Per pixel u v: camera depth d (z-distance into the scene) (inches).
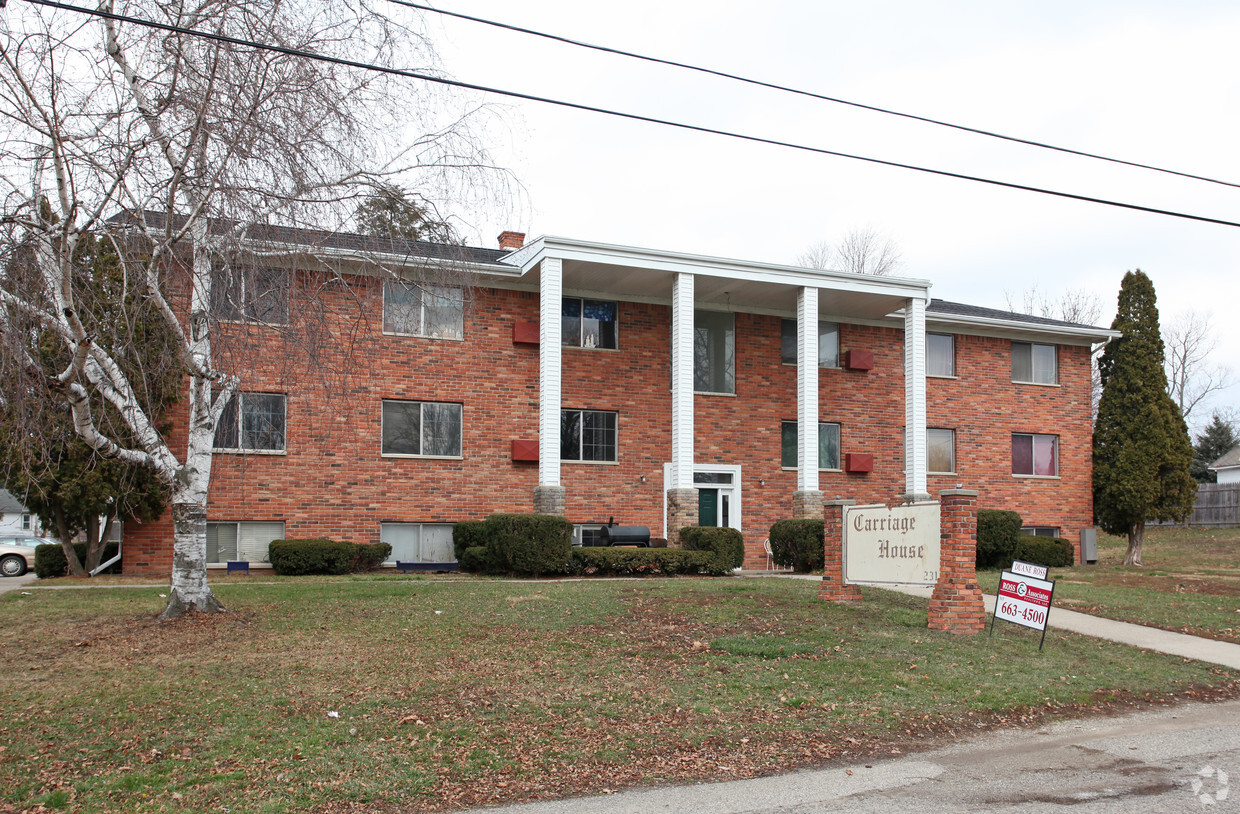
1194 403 2326.5
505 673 404.5
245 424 832.9
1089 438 1175.0
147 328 498.0
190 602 518.9
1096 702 392.5
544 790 275.9
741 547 852.0
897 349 1095.0
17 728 316.8
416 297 626.5
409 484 880.9
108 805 255.0
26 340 402.0
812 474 935.0
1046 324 1147.9
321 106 455.5
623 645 464.1
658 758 305.3
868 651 457.1
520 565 768.9
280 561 789.2
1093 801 267.6
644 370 979.3
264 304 462.0
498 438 914.1
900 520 557.6
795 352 1053.2
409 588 650.8
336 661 419.2
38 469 653.3
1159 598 685.9
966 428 1112.2
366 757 295.4
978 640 489.4
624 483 958.4
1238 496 1640.0
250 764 287.4
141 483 756.6
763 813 257.9
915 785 283.6
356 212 478.9
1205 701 403.2
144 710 338.6
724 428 1007.0
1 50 398.3
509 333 928.3
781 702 368.8
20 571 1013.2
